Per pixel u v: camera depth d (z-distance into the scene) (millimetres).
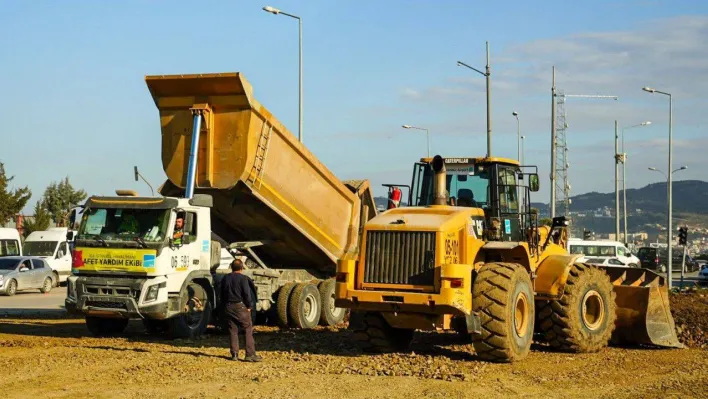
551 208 41906
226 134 16359
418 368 11852
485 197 14766
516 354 12695
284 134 16922
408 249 12734
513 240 14703
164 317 15688
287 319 18469
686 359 13328
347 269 13000
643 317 14945
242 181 16406
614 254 46656
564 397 10047
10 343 15031
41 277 33938
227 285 13031
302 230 18203
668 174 44312
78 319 20828
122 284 15773
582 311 14070
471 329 12398
